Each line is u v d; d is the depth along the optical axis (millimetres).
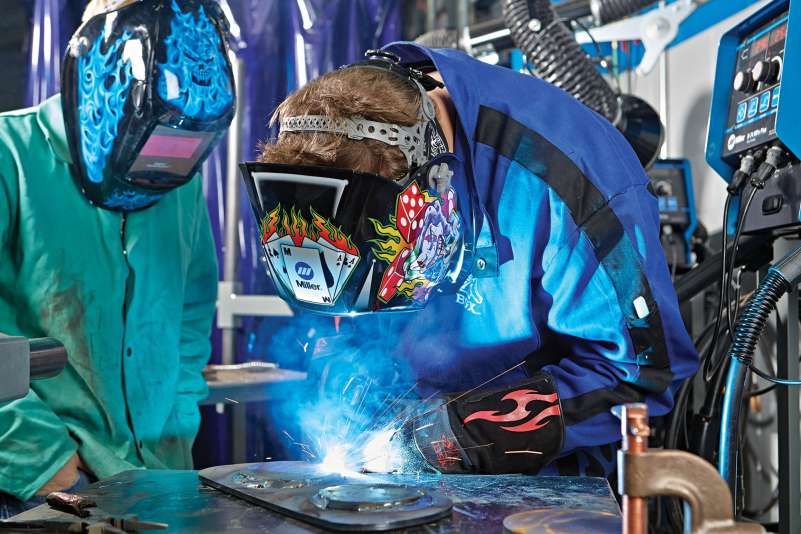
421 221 1036
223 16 1488
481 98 1249
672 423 1657
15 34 3342
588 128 1260
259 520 796
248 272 3453
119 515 813
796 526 1519
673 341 1162
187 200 1759
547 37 2283
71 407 1507
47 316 1488
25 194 1473
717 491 641
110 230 1557
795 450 1521
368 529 741
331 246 983
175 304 1686
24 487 1382
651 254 1187
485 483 938
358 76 1082
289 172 979
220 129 1481
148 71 1357
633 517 653
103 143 1419
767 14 1541
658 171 2297
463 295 1273
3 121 1506
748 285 1928
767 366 2074
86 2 3301
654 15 2381
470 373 1288
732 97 1643
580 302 1182
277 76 3555
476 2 3430
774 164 1427
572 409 1122
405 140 1027
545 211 1200
